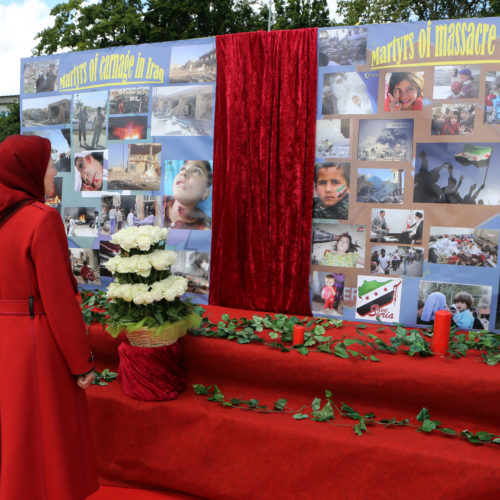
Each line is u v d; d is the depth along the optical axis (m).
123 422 2.02
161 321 1.96
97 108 3.11
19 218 1.41
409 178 2.47
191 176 2.89
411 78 2.42
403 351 2.11
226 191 2.73
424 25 2.38
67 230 3.24
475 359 2.03
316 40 2.52
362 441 1.72
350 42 2.49
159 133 2.96
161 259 2.01
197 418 1.93
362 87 2.50
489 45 2.29
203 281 2.91
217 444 1.90
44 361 1.41
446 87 2.37
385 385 1.95
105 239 3.15
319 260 2.65
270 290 2.71
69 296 1.43
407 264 2.51
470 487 1.58
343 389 2.02
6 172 1.44
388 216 2.52
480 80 2.32
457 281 2.44
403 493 1.66
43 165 1.51
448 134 2.39
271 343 2.13
